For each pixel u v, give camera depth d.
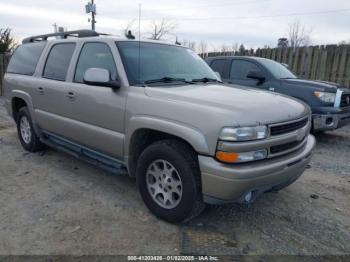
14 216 3.39
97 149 4.05
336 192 4.26
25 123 5.59
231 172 2.69
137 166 3.47
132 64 3.69
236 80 7.75
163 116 3.09
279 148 3.02
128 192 4.03
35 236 3.03
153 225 3.27
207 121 2.79
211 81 4.16
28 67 5.44
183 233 3.14
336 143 6.93
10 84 5.77
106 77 3.48
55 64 4.78
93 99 3.85
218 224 3.34
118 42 3.86
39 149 5.55
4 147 5.92
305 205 3.84
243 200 2.91
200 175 2.97
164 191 3.29
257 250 2.93
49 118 4.75
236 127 2.68
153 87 3.46
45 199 3.80
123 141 3.54
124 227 3.21
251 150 2.77
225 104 2.92
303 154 3.29
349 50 9.47
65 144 4.71
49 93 4.66
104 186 4.20
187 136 2.87
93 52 4.09
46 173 4.64
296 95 6.80
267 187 2.97
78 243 2.93
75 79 4.26
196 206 3.05
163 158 3.16
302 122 3.36
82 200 3.79
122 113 3.50
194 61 4.45
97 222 3.30
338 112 6.52
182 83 3.78
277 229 3.29
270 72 7.31
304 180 4.64
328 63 9.95
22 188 4.11
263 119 2.84
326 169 5.16
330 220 3.51
